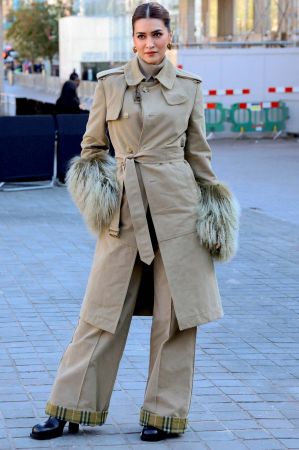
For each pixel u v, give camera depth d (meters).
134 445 4.84
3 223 12.14
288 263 9.99
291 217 12.96
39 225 12.02
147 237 4.72
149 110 4.69
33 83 70.31
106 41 44.34
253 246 10.89
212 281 4.89
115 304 4.76
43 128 15.37
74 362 4.85
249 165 19.06
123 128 4.76
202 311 4.79
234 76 25.61
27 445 4.82
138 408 5.47
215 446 4.88
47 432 4.88
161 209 4.75
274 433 5.11
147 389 4.94
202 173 4.91
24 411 5.38
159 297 4.83
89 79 46.97
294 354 6.77
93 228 4.85
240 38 35.56
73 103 18.47
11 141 15.09
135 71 4.75
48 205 13.77
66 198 14.50
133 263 4.76
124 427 5.13
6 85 79.44
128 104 4.73
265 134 25.92
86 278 9.09
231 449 4.84
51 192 15.15
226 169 18.36
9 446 4.80
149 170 4.74
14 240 10.98
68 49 49.06
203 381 6.07
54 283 8.84
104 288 4.77
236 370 6.33
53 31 70.31
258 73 25.73
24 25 70.94
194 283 4.78
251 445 4.92
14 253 10.22
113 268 4.77
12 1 87.44
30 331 7.18
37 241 10.94
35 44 70.88
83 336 4.84
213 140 25.16
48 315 7.68
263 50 25.64
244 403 5.63
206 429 5.14
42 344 6.84
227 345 6.96
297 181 16.62
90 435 4.98
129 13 39.84
